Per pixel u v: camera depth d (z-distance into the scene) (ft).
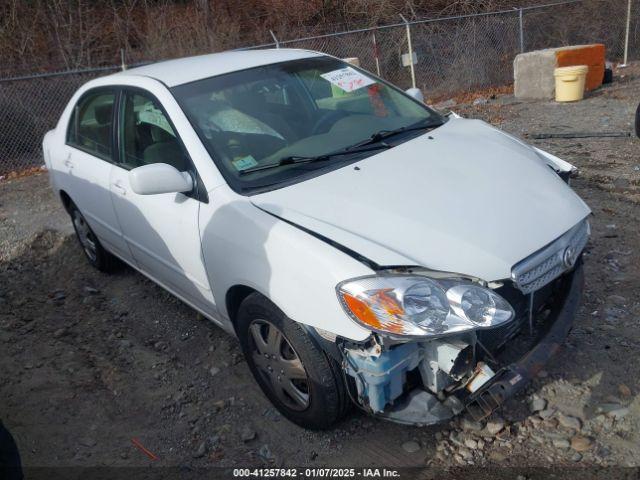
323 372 8.98
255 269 9.43
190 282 11.66
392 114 12.92
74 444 10.56
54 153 16.51
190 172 10.91
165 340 13.53
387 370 8.35
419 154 11.13
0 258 19.29
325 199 9.78
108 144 13.91
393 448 9.56
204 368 12.30
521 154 11.50
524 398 10.13
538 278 9.05
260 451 9.88
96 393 11.89
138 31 48.21
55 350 13.52
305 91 12.67
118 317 14.79
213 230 10.27
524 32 47.83
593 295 12.83
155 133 12.00
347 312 8.24
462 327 8.04
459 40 44.21
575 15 50.26
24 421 11.21
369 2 55.01
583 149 23.76
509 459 9.05
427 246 8.75
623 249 14.69
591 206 17.52
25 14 45.93
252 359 10.43
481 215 9.37
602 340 11.32
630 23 50.01
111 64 47.39
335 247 8.77
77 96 15.85
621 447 9.00
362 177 10.34
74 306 15.58
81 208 15.62
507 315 8.32
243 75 12.55
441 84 43.91
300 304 8.78
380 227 9.09
